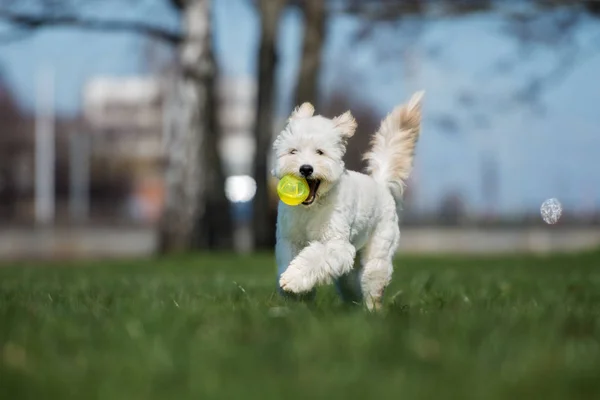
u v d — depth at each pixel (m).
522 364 3.98
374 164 7.76
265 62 23.72
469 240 40.62
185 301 6.74
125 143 71.50
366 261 7.29
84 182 64.38
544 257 20.78
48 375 3.87
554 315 5.44
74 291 8.62
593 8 23.47
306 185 6.53
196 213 23.11
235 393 3.54
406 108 7.84
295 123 7.01
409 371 3.87
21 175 67.12
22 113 68.81
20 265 19.16
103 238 39.41
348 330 4.56
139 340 4.57
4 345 4.54
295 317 5.18
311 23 23.88
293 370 3.92
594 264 17.53
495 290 8.98
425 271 14.01
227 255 20.91
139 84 75.62
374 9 24.00
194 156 23.02
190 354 4.22
